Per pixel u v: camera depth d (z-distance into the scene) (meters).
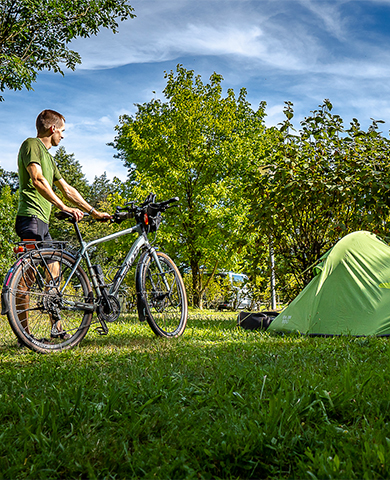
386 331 4.25
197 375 2.33
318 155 6.28
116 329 4.85
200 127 17.05
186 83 18.44
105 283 3.70
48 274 3.31
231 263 15.83
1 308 3.09
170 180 16.03
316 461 1.26
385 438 1.38
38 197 3.68
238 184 15.93
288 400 1.73
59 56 14.41
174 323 4.30
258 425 1.52
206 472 1.28
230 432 1.45
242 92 20.39
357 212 6.36
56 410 1.69
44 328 3.30
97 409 1.72
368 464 1.24
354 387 1.94
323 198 6.05
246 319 5.46
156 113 18.73
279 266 6.92
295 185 6.20
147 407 1.76
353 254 4.95
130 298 5.05
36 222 3.64
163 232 15.58
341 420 1.67
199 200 16.12
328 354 3.03
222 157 16.91
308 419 1.62
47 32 13.91
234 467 1.31
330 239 6.76
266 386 2.04
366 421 1.59
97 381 2.17
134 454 1.36
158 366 2.51
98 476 1.26
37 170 3.56
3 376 2.35
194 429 1.53
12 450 1.38
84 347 3.42
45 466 1.30
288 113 6.46
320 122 6.43
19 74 12.32
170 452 1.35
